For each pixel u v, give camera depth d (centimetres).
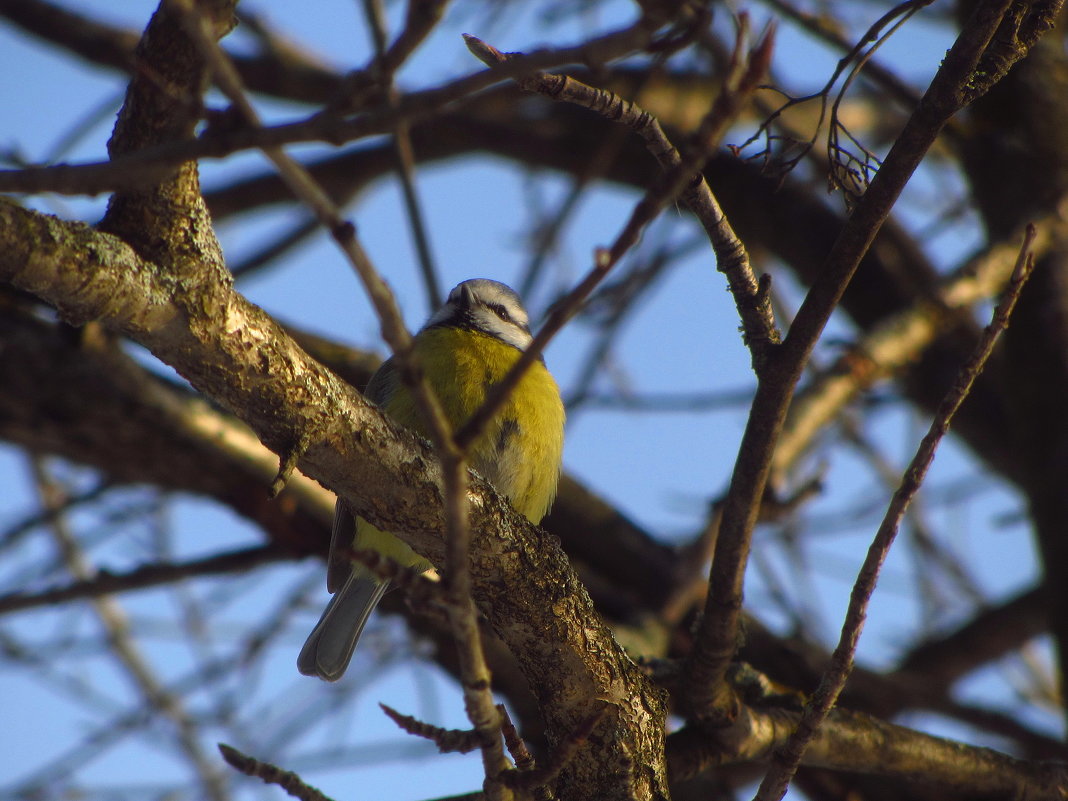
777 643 868
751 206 1073
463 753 441
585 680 519
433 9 314
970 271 903
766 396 496
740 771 1037
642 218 331
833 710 612
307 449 444
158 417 790
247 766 440
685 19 338
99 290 387
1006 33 453
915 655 1072
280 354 428
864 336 915
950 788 634
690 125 1116
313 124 301
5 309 798
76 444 848
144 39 398
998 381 974
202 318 408
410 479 466
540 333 340
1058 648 809
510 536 491
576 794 529
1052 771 642
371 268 307
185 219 405
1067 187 896
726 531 525
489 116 1139
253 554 937
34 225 373
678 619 884
